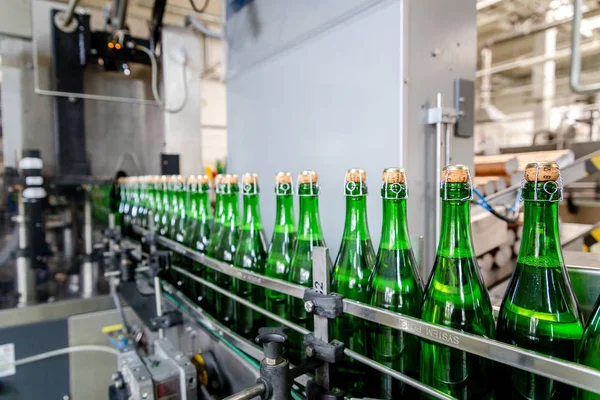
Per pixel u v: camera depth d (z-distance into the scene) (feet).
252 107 3.34
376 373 1.73
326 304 1.43
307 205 2.07
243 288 2.49
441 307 1.54
